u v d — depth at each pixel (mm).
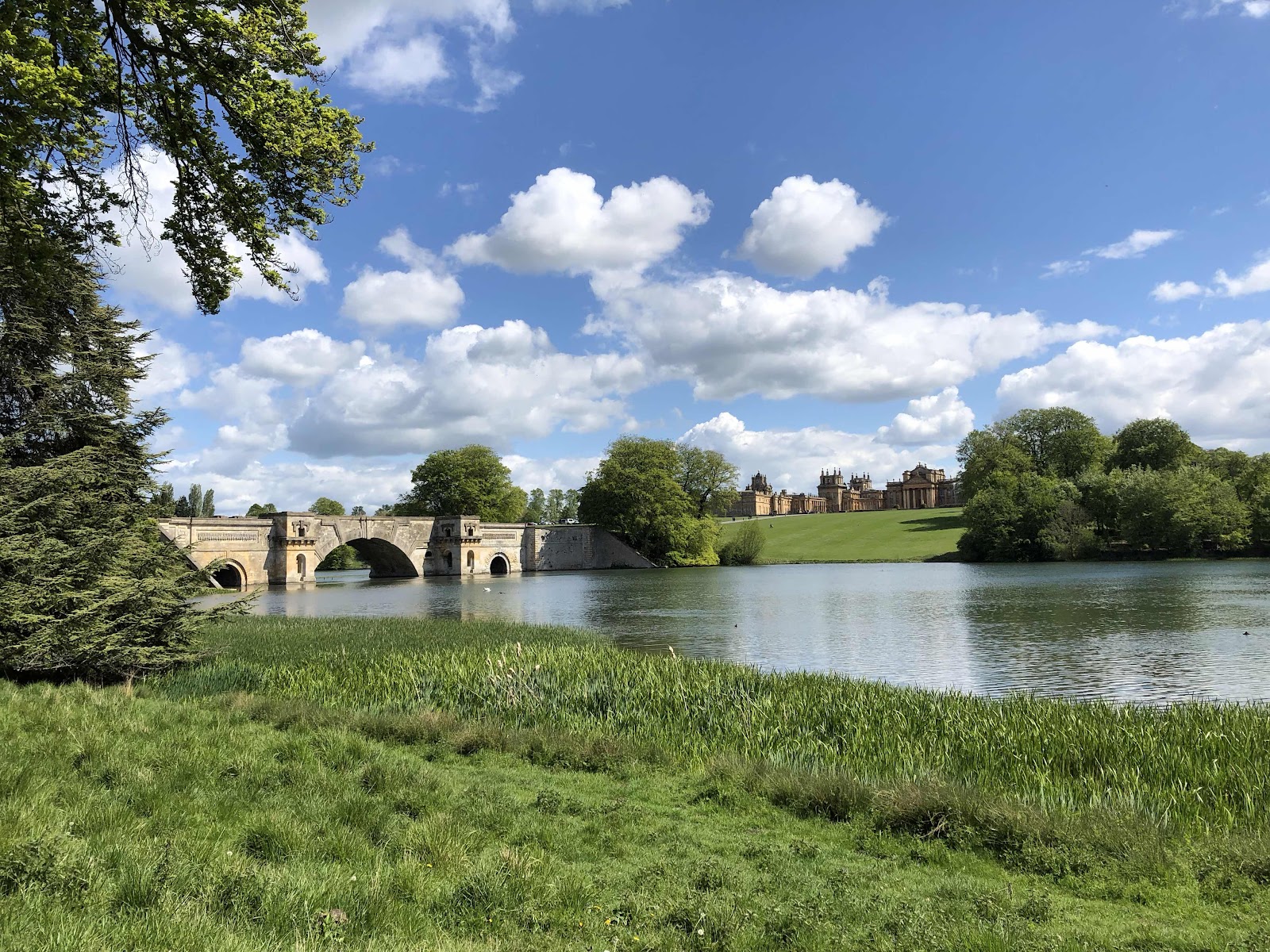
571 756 13312
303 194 15500
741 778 11969
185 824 8367
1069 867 8680
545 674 20344
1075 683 24906
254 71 13578
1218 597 48938
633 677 20031
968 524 111938
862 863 8969
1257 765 11898
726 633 38656
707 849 9297
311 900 6473
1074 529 98562
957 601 52562
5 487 19594
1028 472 119625
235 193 14328
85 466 21156
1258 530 91688
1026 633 36281
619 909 7285
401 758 12758
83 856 6770
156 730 12469
